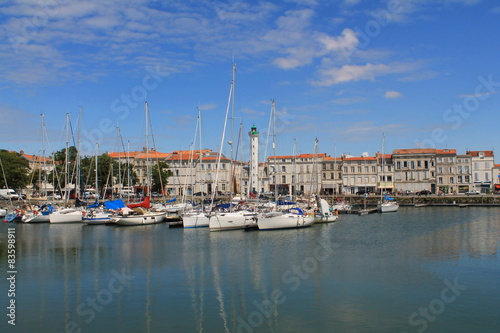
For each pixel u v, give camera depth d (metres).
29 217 75.38
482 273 35.16
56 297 29.94
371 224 70.81
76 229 66.06
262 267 37.78
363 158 143.75
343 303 28.33
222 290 31.25
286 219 62.34
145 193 129.00
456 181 138.25
